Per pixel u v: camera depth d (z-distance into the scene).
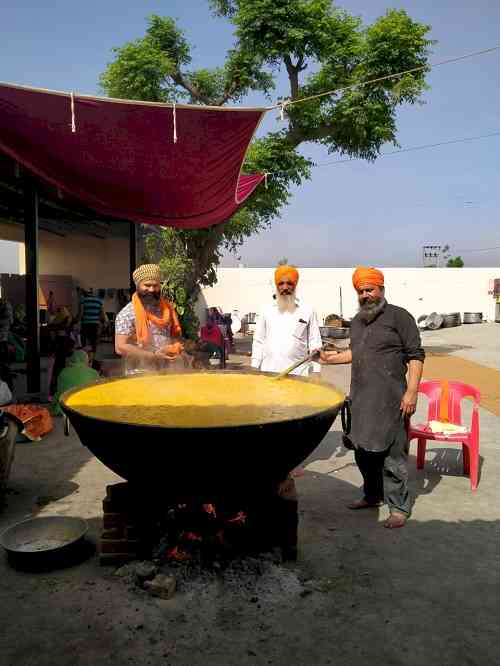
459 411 5.14
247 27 12.84
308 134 14.00
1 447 3.91
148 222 8.70
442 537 3.62
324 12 13.14
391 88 13.36
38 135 5.77
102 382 3.54
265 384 3.59
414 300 26.83
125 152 6.25
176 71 13.34
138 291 4.24
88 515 3.92
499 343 19.09
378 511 4.06
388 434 3.71
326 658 2.41
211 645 2.49
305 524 3.81
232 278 25.12
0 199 11.10
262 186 13.24
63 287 19.39
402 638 2.55
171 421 2.64
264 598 2.85
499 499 4.34
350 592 2.94
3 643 2.50
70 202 10.88
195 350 9.66
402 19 13.12
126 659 2.39
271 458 2.54
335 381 10.77
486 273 26.75
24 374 10.47
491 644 2.52
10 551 3.11
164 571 3.05
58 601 2.83
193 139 6.04
